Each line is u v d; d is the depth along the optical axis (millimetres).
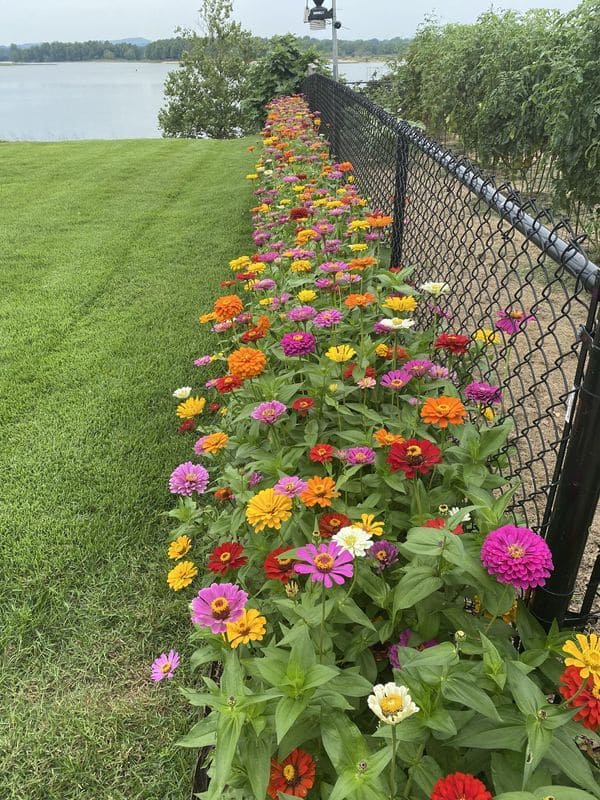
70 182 8234
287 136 6234
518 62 6285
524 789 928
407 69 11766
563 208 4848
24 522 2326
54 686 1771
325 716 1051
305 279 2658
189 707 1699
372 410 1866
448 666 1015
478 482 1458
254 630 1138
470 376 2064
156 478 2543
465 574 1182
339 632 1317
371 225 2689
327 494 1381
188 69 20500
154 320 3984
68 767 1567
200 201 6980
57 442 2787
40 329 3908
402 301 1958
